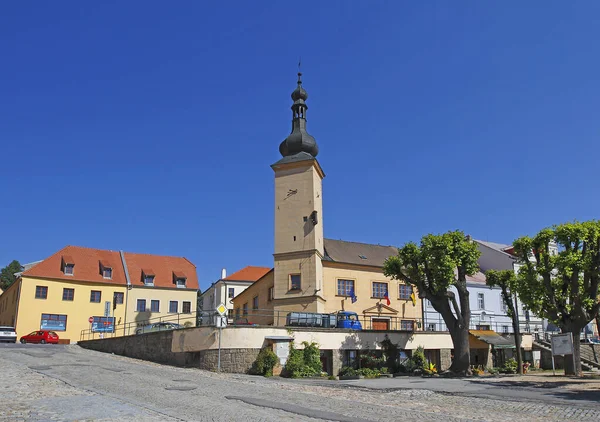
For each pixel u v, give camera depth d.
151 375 24.72
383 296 51.03
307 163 48.47
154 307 67.38
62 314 61.25
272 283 51.38
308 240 46.53
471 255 37.34
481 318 56.38
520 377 32.34
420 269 38.25
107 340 43.34
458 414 15.49
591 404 18.03
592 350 45.38
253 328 33.12
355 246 54.50
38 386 18.78
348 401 17.83
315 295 44.88
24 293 59.56
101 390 18.36
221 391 19.45
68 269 63.56
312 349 34.19
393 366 37.75
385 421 13.81
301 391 20.69
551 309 33.81
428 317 53.06
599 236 32.16
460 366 35.84
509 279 39.19
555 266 33.81
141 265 70.44
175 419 13.12
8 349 38.59
